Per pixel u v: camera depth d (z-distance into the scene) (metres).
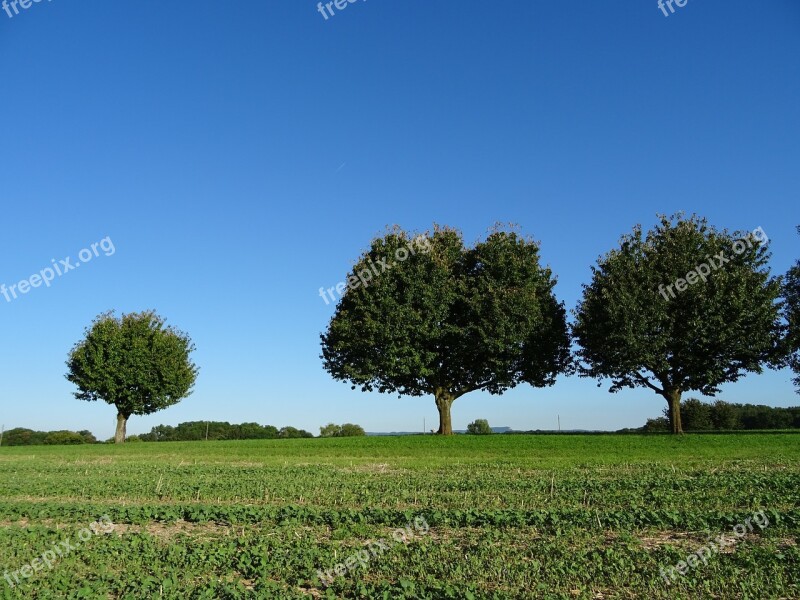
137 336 59.56
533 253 51.25
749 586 10.61
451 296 48.03
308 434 84.56
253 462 35.47
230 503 20.16
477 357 49.84
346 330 47.19
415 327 46.69
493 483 22.97
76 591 10.71
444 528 15.66
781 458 30.52
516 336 47.09
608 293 45.56
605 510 17.41
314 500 20.33
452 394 51.50
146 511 17.56
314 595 10.94
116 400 59.50
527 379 50.09
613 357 45.44
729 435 42.19
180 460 37.72
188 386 61.44
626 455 34.06
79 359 57.84
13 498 22.05
